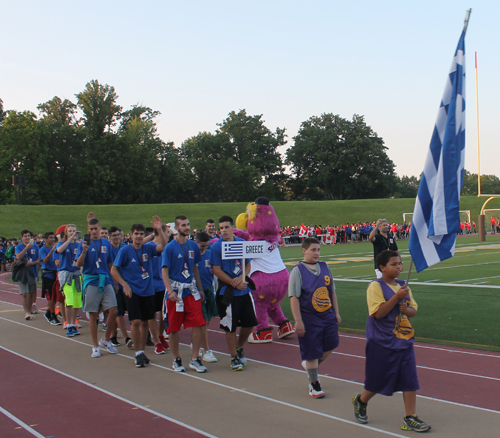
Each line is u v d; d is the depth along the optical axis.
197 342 6.55
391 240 9.98
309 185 96.44
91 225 7.75
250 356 7.32
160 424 4.54
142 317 6.95
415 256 4.74
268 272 8.38
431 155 4.95
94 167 69.44
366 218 59.56
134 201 72.88
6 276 24.20
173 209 54.53
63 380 6.14
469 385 5.52
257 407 4.97
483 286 13.91
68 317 9.20
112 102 76.69
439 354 6.96
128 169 71.69
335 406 4.96
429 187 4.92
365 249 33.62
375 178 93.25
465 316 9.73
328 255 28.50
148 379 6.14
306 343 5.25
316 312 5.27
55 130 73.81
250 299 6.74
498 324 8.91
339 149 92.88
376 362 4.31
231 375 6.24
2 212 45.84
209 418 4.68
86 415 4.83
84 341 8.73
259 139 103.06
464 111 4.92
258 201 8.90
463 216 61.09
